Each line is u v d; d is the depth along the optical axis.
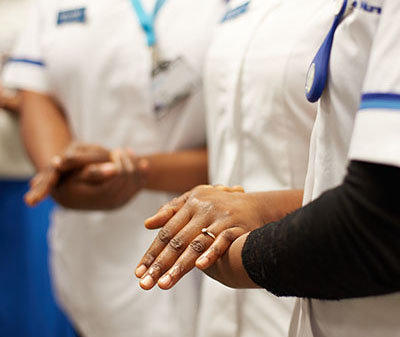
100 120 1.19
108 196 1.05
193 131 1.20
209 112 0.93
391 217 0.36
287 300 0.74
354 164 0.39
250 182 0.81
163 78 1.15
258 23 0.77
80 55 1.16
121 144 1.21
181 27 1.15
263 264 0.45
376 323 0.47
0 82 1.38
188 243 0.53
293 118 0.72
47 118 1.24
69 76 1.19
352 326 0.49
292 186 0.76
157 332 1.23
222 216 0.54
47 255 1.60
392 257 0.38
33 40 1.27
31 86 1.26
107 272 1.24
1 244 1.58
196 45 1.13
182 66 1.14
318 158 0.54
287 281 0.44
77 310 1.30
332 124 0.52
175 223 0.55
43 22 1.26
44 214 1.59
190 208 0.56
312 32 0.67
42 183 1.02
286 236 0.43
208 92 0.92
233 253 0.50
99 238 1.24
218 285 0.84
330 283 0.41
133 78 1.16
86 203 1.06
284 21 0.73
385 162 0.36
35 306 1.61
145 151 1.22
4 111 1.40
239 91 0.79
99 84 1.17
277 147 0.75
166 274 0.50
